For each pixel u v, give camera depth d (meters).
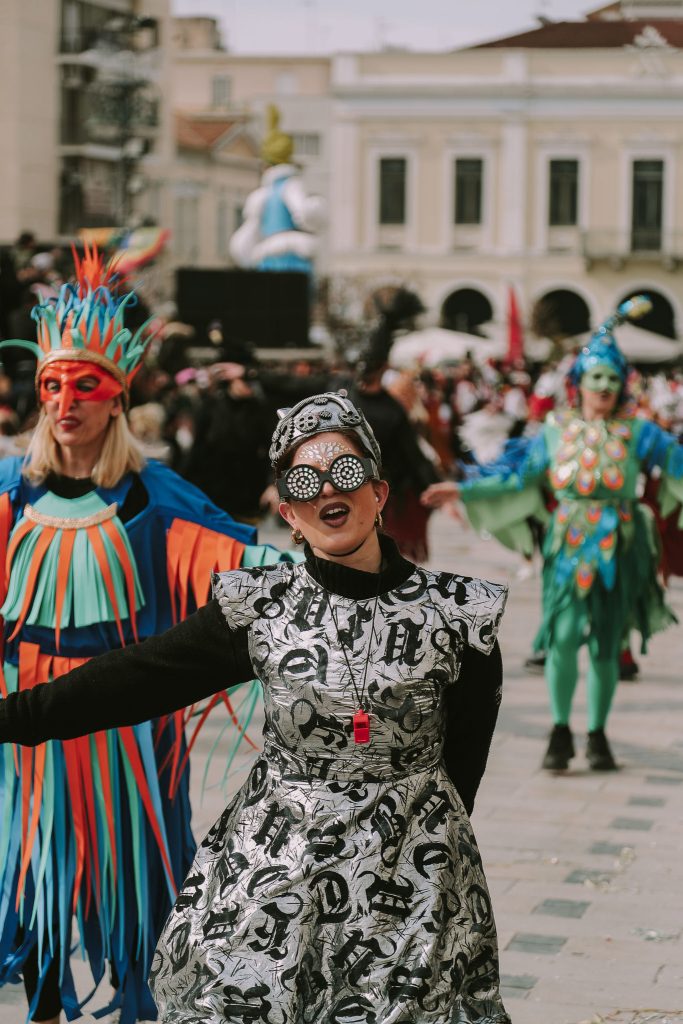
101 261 4.70
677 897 5.77
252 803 3.15
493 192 54.09
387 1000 2.99
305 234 30.64
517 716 8.81
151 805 4.26
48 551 4.28
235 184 60.44
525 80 53.34
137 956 4.27
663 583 7.98
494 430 20.70
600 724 7.63
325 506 3.10
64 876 4.21
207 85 80.75
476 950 3.15
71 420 4.27
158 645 3.24
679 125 53.22
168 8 49.56
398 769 3.10
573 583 7.45
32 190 43.34
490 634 3.16
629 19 53.88
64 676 3.30
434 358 38.97
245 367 10.12
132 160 45.22
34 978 4.21
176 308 28.38
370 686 3.07
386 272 54.34
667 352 41.75
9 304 16.08
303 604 3.14
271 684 3.12
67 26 44.22
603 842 6.45
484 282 54.34
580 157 53.69
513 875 6.01
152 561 4.33
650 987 4.90
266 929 3.03
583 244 53.62
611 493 7.43
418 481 9.38
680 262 53.47
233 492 10.23
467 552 17.34
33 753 4.22
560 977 4.98
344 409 3.17
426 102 53.88
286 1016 2.99
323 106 73.56
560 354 31.91
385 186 54.53
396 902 3.05
